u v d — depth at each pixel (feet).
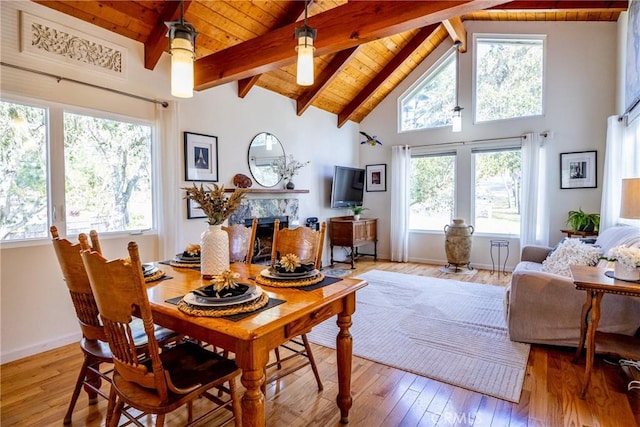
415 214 20.88
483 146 18.37
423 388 7.17
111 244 10.72
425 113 20.25
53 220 9.38
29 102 8.87
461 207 19.10
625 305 8.04
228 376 4.90
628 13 12.89
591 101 15.80
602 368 7.81
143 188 11.63
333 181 18.94
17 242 8.73
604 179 13.84
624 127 13.12
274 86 15.98
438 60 19.44
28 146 8.99
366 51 16.63
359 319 11.09
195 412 6.46
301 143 17.87
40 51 8.89
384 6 8.12
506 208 18.04
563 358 8.35
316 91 16.79
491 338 9.53
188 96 5.67
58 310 9.39
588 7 13.55
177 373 4.88
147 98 11.28
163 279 6.38
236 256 8.68
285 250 7.79
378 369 7.97
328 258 19.84
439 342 9.33
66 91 9.45
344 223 19.04
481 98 18.47
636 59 11.68
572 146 16.20
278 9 12.13
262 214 15.55
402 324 10.64
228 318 4.41
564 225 16.40
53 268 9.32
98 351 5.68
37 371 7.99
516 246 17.72
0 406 6.60
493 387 7.14
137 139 11.43
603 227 13.83
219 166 13.67
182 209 12.47
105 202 10.65
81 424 6.07
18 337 8.70
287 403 6.69
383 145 21.52
